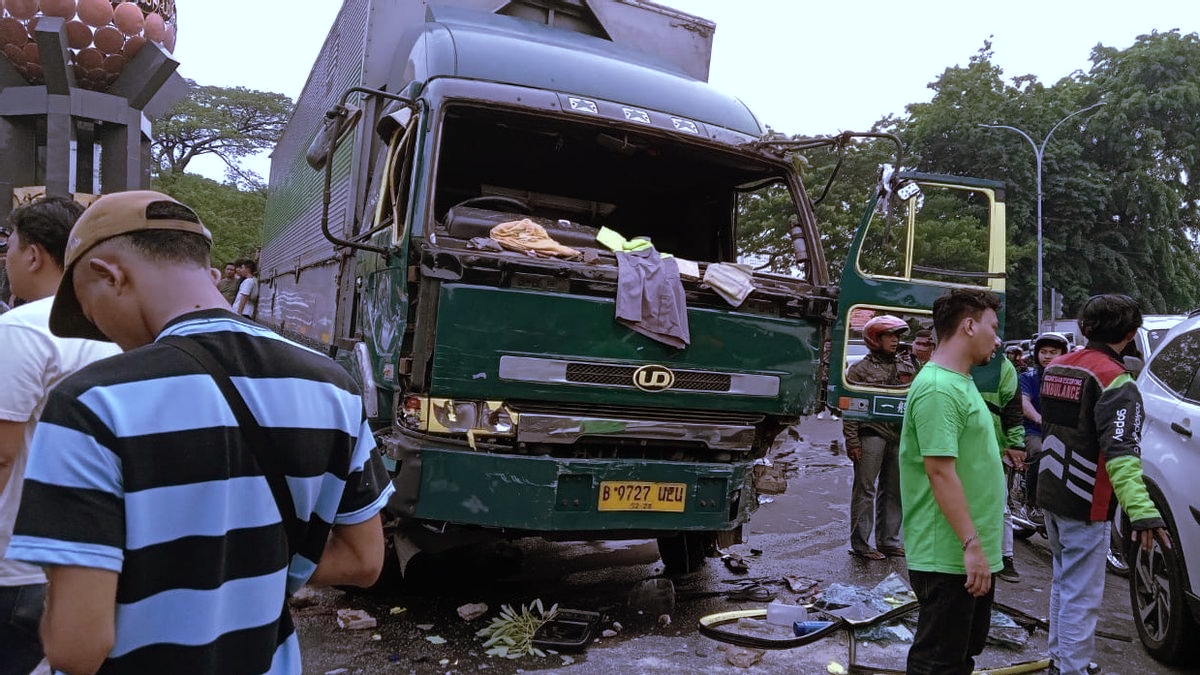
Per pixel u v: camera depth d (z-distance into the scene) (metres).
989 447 2.97
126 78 15.26
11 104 14.57
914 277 5.09
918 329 6.01
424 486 4.01
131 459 1.22
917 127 35.47
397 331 4.20
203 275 1.49
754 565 5.99
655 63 5.75
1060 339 6.87
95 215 1.44
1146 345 7.75
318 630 4.23
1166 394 4.62
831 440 13.80
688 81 5.51
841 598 4.98
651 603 4.89
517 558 5.84
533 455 4.21
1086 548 3.57
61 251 2.48
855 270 4.98
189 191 37.50
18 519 1.18
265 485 1.36
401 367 4.11
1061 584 3.69
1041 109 35.28
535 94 4.62
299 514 1.42
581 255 4.28
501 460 4.05
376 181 5.16
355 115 4.38
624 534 4.57
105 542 1.19
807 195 5.31
